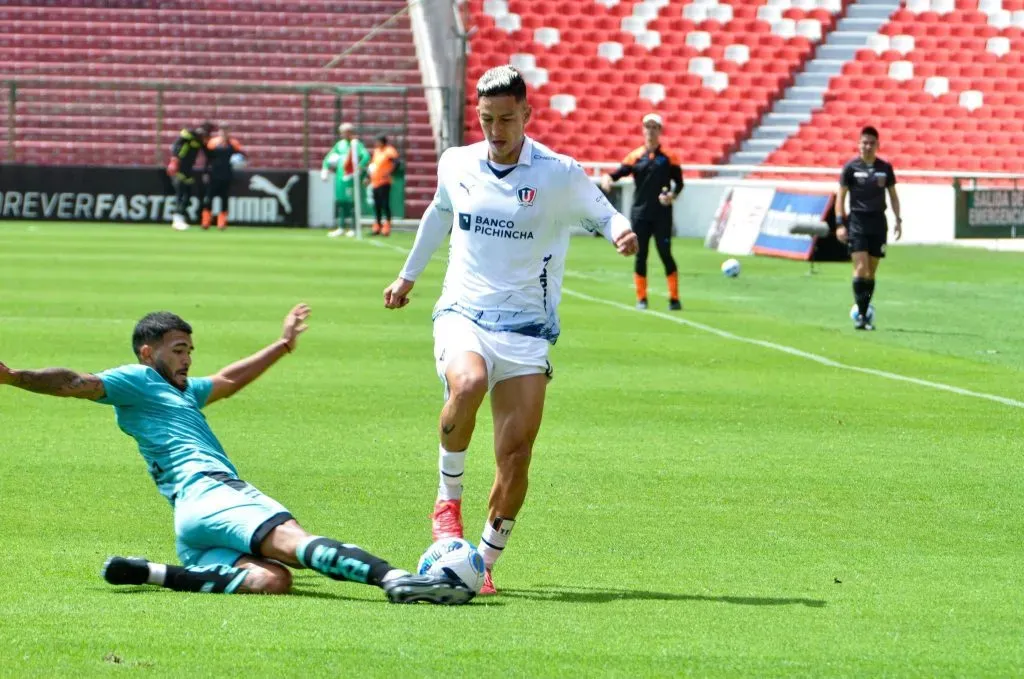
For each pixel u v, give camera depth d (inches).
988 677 573.0
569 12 4633.4
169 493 710.5
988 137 4431.6
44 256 2837.1
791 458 1079.0
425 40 4424.2
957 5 4729.3
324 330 1818.4
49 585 692.7
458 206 736.3
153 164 4320.9
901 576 750.5
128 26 4507.9
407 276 775.7
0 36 4456.2
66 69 4424.2
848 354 1700.3
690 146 4377.5
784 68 4571.9
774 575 748.6
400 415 1235.2
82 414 1211.2
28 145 4284.0
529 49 4530.0
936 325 2022.6
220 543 690.8
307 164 4180.6
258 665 564.7
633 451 1095.0
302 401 1296.8
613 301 2284.7
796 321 2053.4
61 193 4035.4
